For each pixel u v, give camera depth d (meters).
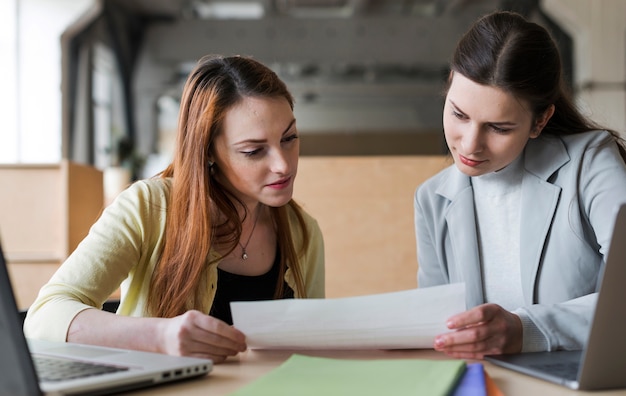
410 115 11.41
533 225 1.51
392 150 11.49
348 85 11.18
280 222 1.60
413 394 0.82
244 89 1.41
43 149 7.89
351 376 0.92
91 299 1.33
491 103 1.32
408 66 11.08
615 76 8.33
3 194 3.12
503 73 1.30
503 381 0.97
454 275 1.64
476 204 1.62
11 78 7.83
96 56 9.89
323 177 2.86
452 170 1.67
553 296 1.50
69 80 8.63
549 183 1.50
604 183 1.43
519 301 1.55
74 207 3.16
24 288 3.09
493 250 1.59
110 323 1.16
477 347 1.12
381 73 11.38
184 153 1.47
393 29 10.81
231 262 1.54
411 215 2.86
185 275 1.42
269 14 11.24
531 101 1.33
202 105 1.44
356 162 2.86
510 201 1.57
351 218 2.86
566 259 1.48
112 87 10.39
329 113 11.44
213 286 1.47
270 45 10.79
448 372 0.90
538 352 1.14
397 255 2.86
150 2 10.31
